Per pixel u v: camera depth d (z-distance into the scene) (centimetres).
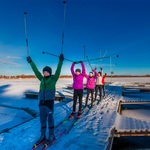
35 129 536
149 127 623
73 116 710
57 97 1401
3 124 765
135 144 664
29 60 421
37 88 2412
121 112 1171
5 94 1783
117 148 633
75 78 671
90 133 522
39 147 407
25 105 1210
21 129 535
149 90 2192
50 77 402
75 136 496
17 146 417
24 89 2267
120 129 599
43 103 396
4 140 452
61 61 405
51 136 428
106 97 1362
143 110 1239
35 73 416
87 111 821
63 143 444
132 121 706
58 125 582
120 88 2325
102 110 850
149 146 647
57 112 793
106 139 476
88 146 432
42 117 406
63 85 3067
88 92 887
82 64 661
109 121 652
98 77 1101
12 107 1132
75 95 674
